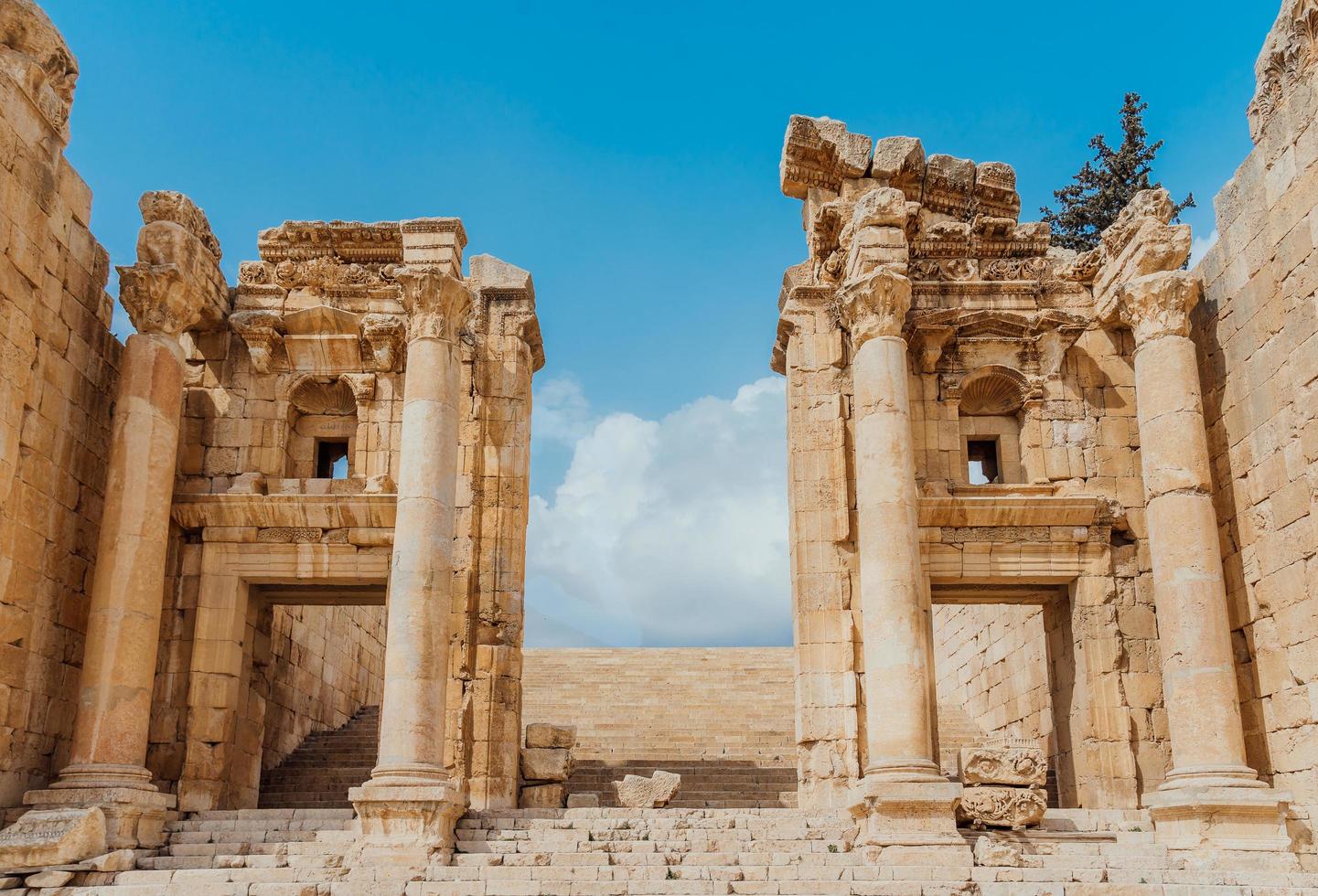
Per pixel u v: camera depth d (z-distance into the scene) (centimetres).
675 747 2656
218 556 2348
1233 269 2244
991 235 2516
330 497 2331
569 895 1672
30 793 1900
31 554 2022
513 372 2469
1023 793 1995
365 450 2422
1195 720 1998
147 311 2202
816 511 2316
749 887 1694
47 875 1695
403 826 1866
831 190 2550
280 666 2777
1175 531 2102
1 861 1700
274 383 2470
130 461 2122
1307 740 1964
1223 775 1941
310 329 2461
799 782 2200
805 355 2403
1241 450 2197
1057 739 2422
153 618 2095
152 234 2228
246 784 2392
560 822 1977
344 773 2648
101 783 1922
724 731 2739
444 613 2044
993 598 2488
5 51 1945
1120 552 2336
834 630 2245
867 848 1853
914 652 2005
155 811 1966
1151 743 2222
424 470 2080
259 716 2466
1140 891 1700
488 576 2338
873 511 2091
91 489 2256
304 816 2070
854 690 2192
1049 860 1845
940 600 2492
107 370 2334
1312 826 1931
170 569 2333
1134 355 2283
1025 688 2748
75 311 2197
